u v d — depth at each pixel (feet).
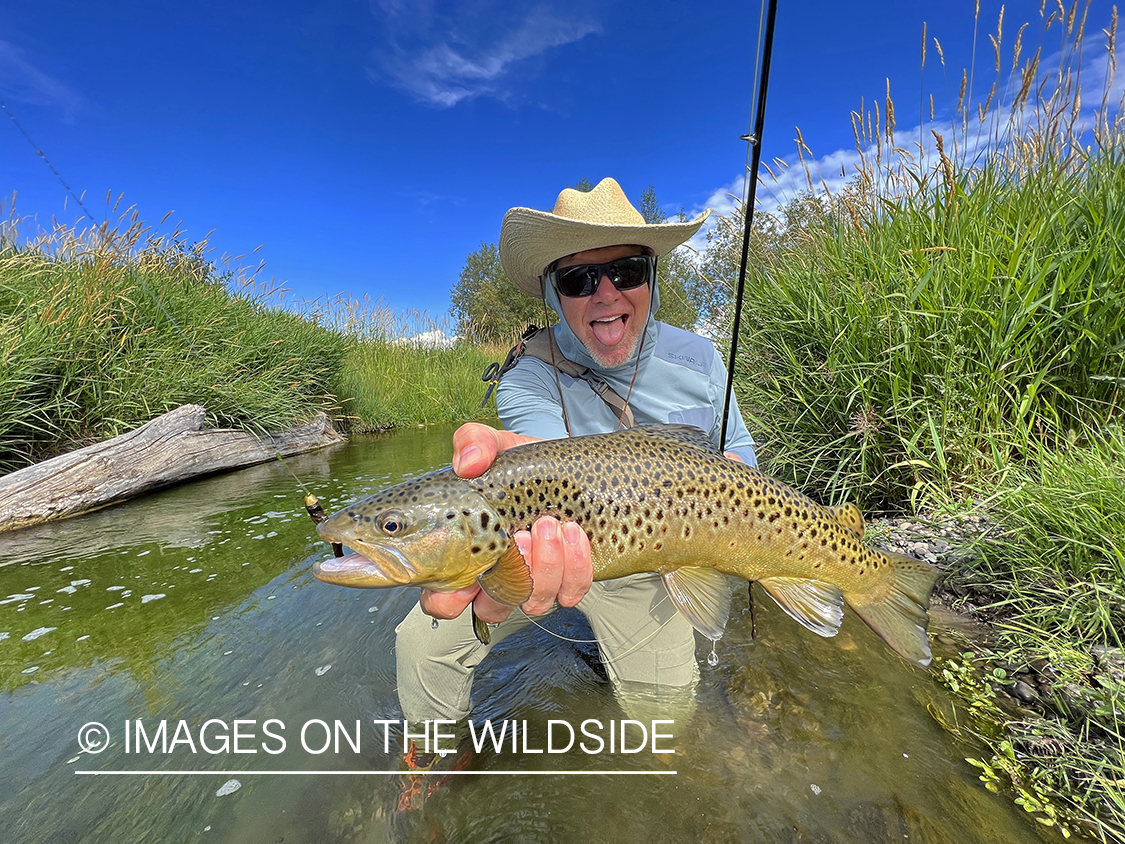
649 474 1.45
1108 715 1.44
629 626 1.73
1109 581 1.73
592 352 1.96
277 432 5.83
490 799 1.36
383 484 4.21
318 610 2.26
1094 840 1.20
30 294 4.36
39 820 1.30
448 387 9.93
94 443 4.24
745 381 3.58
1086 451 2.14
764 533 1.52
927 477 2.71
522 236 1.97
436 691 1.59
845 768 1.41
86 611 2.26
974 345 2.70
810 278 3.28
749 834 1.25
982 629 1.94
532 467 1.39
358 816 1.32
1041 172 2.95
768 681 1.74
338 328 8.71
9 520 3.27
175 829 1.29
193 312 5.64
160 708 1.68
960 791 1.33
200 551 2.88
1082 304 2.42
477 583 1.36
